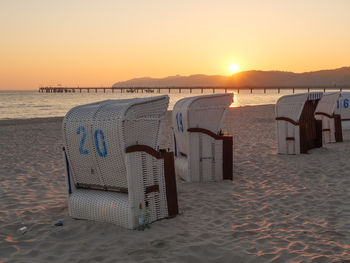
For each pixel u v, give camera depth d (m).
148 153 4.74
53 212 5.55
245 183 7.11
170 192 5.08
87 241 4.34
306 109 10.49
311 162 8.95
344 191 6.34
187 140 7.14
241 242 4.25
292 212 5.36
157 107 4.86
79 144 4.96
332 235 4.41
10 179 7.81
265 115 27.55
